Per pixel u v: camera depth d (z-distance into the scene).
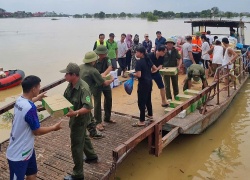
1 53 24.95
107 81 5.79
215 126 7.95
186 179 5.69
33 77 3.59
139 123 6.49
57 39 40.22
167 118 5.10
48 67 17.80
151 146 4.94
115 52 11.02
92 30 61.81
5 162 5.20
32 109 3.50
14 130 3.55
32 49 28.00
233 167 6.07
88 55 5.50
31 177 3.98
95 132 5.94
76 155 4.32
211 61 10.95
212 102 8.12
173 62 7.93
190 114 7.09
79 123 4.20
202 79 7.75
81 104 4.20
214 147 6.90
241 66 10.35
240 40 14.95
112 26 77.94
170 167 6.11
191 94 7.36
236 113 8.87
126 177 5.73
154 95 9.05
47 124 6.90
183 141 7.17
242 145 6.98
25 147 3.58
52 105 3.99
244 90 11.08
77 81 4.19
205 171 5.95
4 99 11.58
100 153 5.41
